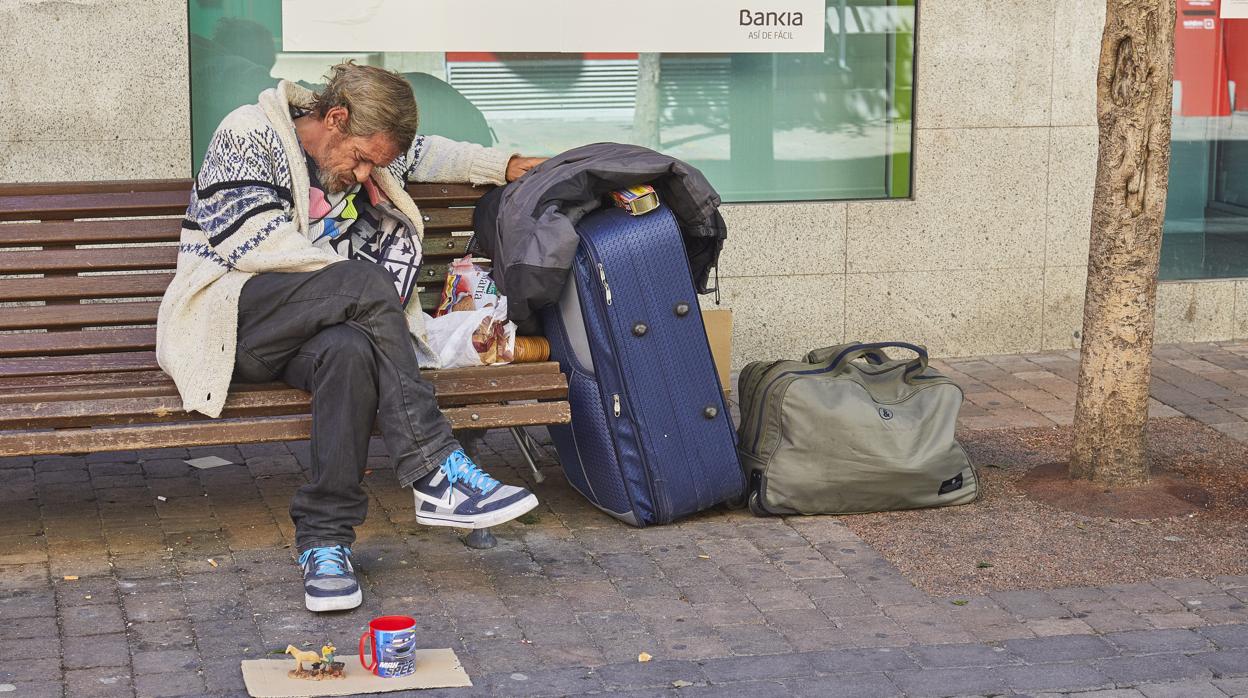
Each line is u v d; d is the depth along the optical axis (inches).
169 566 168.9
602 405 180.5
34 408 160.2
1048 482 202.4
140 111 237.9
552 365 181.0
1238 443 226.7
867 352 196.1
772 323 271.1
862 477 187.5
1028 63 273.4
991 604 161.0
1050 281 283.6
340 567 158.1
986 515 191.0
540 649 147.6
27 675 137.9
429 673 139.9
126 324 188.7
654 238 179.9
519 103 259.3
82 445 159.6
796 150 273.6
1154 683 141.0
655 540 180.7
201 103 246.4
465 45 253.9
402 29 250.7
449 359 180.4
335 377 159.2
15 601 156.5
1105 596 163.5
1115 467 199.6
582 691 137.9
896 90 274.1
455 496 162.1
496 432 230.8
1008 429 234.1
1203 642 150.6
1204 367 274.5
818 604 160.7
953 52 270.4
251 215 163.2
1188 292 292.2
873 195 277.6
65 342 180.5
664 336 180.9
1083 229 283.0
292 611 156.4
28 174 235.3
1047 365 276.2
